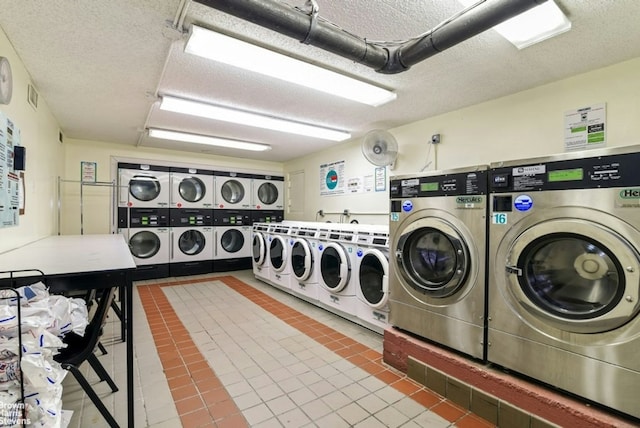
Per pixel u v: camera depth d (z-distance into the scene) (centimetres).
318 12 166
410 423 176
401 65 197
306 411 186
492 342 184
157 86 280
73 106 332
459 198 201
